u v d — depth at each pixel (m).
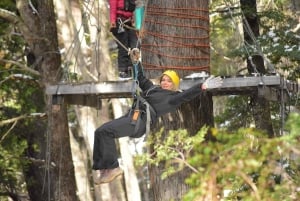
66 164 22.02
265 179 6.17
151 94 11.62
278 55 18.92
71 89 13.25
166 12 13.34
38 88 27.45
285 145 5.81
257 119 18.86
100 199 31.89
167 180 13.12
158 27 13.38
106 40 29.14
